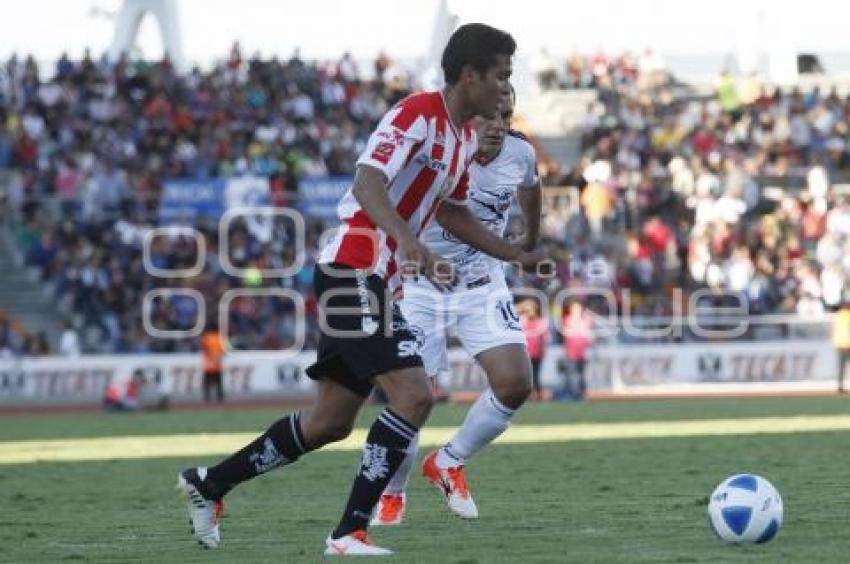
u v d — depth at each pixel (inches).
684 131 4399.6
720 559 763.4
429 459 1032.8
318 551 837.2
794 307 3752.5
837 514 977.5
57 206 3703.3
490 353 1036.5
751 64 4931.1
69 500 1248.2
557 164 4183.1
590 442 1824.6
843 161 4456.2
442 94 805.9
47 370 3373.5
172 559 819.4
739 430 2003.0
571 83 4785.9
